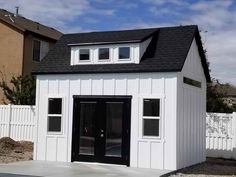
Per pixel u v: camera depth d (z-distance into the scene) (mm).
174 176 15133
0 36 32688
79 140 17703
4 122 24375
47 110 18391
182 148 16828
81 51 18281
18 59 32031
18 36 32219
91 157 17391
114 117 17141
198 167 17766
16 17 36344
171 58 16719
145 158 16516
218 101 26109
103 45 17797
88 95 17641
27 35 32438
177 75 16250
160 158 16297
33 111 23812
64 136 17984
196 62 18891
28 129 23875
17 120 24141
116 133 17031
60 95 18172
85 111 17688
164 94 16359
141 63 16984
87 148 17531
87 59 18141
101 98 17391
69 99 18016
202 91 19703
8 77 32188
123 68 17031
